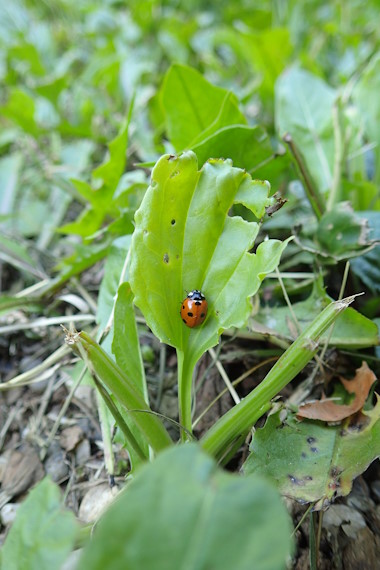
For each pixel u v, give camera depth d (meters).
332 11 0.37
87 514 0.14
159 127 0.24
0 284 0.22
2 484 0.15
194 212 0.12
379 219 0.16
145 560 0.07
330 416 0.13
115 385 0.11
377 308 0.16
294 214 0.20
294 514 0.13
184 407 0.12
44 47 0.36
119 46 0.34
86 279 0.21
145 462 0.12
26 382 0.16
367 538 0.13
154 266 0.12
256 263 0.11
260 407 0.11
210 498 0.07
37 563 0.08
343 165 0.19
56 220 0.24
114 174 0.18
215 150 0.15
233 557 0.07
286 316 0.16
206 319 0.12
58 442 0.16
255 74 0.31
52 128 0.27
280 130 0.20
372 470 0.15
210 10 0.41
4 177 0.25
